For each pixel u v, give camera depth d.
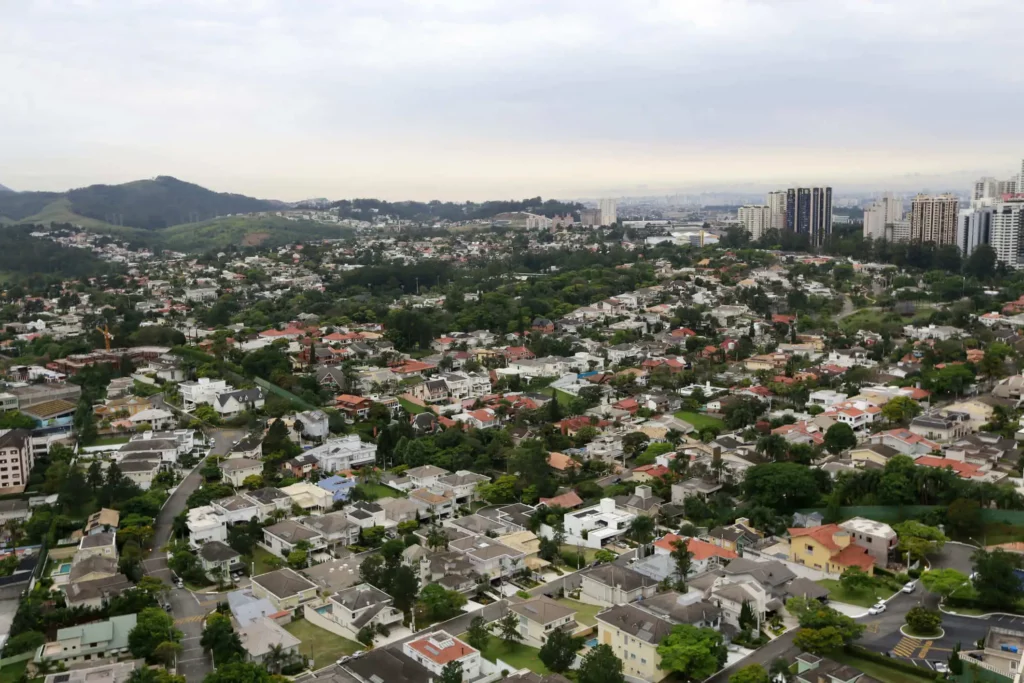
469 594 196.62
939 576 178.62
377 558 199.38
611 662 147.88
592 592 189.25
